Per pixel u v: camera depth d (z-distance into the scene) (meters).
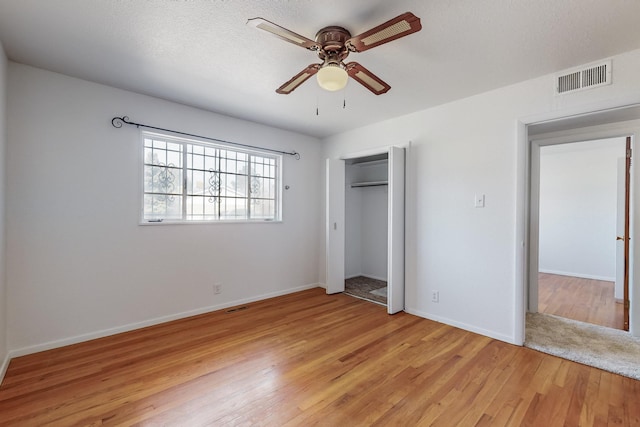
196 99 2.98
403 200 3.39
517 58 2.14
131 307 2.83
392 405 1.75
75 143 2.54
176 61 2.23
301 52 2.09
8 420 1.60
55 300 2.45
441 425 1.58
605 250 4.95
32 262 2.35
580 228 5.19
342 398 1.81
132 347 2.47
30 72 2.33
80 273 2.57
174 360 2.26
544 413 1.68
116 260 2.75
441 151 3.07
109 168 2.71
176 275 3.12
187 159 3.27
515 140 2.56
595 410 1.70
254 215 3.85
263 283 3.88
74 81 2.53
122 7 1.63
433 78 2.46
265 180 3.98
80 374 2.05
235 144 3.55
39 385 1.92
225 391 1.88
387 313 3.34
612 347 2.46
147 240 2.93
